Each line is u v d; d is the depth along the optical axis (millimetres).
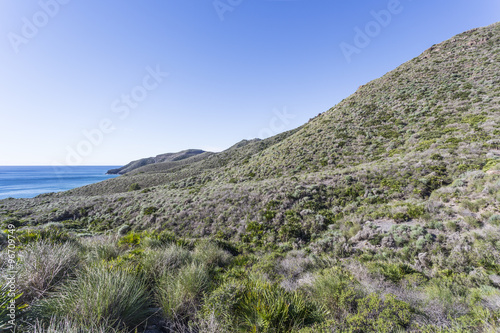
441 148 16469
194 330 2652
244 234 12914
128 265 3840
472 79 27953
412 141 20891
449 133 19031
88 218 21172
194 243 8484
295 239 11180
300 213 13523
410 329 2789
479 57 32844
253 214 14656
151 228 16312
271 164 28547
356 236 9359
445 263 6094
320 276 4418
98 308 2342
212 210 16547
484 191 9141
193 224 15453
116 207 22766
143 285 3174
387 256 7469
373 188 14172
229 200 17328
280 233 11938
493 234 6398
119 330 2391
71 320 2221
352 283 4195
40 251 3428
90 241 6902
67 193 45875
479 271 5250
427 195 11797
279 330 2604
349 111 35219
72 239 6441
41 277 3014
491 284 4562
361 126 29188
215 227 14492
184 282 3406
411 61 45094
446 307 3352
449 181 12227
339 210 13125
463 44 40062
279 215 13680
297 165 25500
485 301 3488
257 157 36969
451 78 30688
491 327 2555
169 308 2850
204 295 3070
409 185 13102
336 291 3576
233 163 40781
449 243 6926
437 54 41469
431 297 3768
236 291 3104
